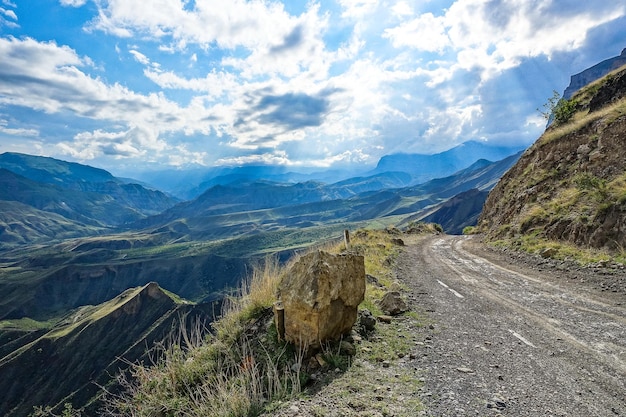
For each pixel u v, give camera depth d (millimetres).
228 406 5172
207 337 8055
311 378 5820
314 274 6535
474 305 10469
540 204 23750
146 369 7055
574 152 25016
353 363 6246
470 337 7711
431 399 4957
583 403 4863
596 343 7070
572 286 11773
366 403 4824
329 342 6699
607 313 8867
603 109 26406
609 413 4602
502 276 14594
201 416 5301
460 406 4762
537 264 16047
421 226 53531
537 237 19797
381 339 7562
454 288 12906
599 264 13305
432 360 6449
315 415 4551
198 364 6969
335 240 23797
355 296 7309
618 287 10844
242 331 7629
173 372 6676
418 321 8969
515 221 25234
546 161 27562
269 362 6043
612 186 17406
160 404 6039
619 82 29047
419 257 22266
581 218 17109
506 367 6105
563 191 22688
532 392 5191
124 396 6668
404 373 5891
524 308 9852
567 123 31531
